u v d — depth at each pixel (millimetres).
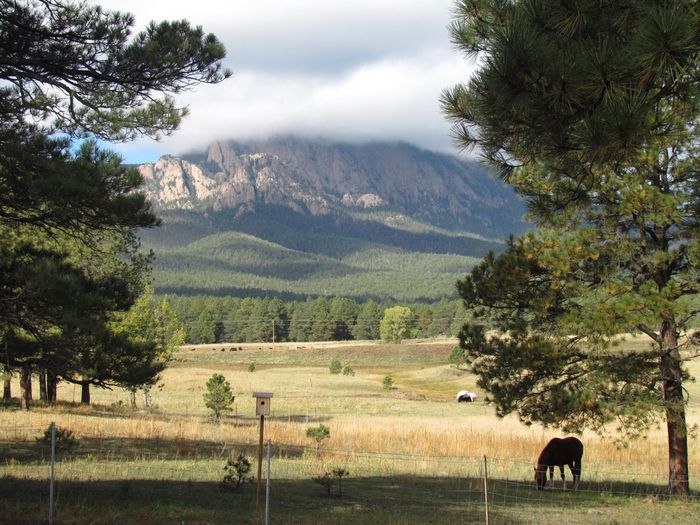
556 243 15977
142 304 36469
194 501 13883
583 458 24719
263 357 128375
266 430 30438
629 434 15703
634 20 7152
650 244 16141
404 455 24391
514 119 7703
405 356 123500
